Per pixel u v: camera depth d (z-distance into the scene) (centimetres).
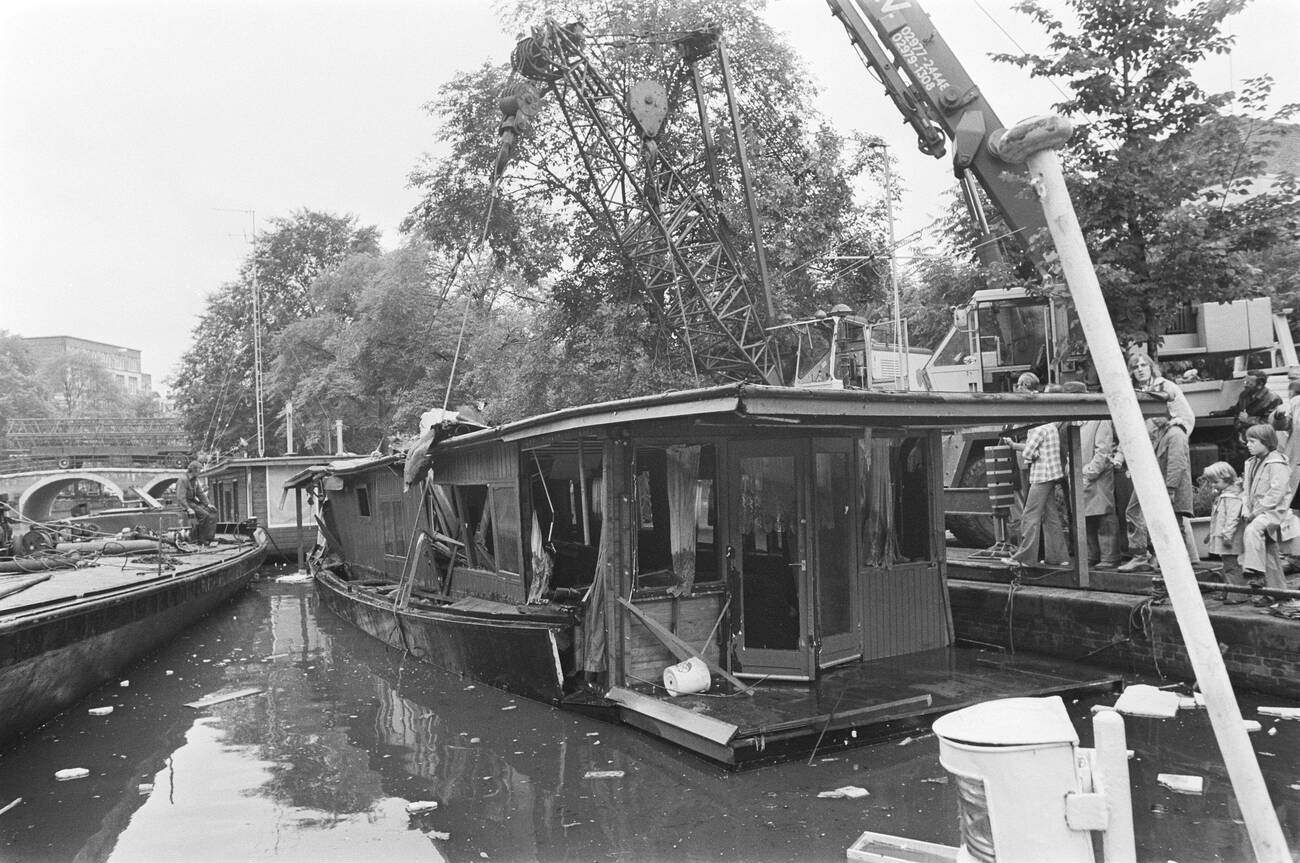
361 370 3070
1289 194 1007
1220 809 525
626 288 2280
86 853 551
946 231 2091
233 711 888
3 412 6338
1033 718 328
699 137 2177
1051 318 1244
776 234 2119
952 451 1369
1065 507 1002
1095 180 1002
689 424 738
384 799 625
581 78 1778
